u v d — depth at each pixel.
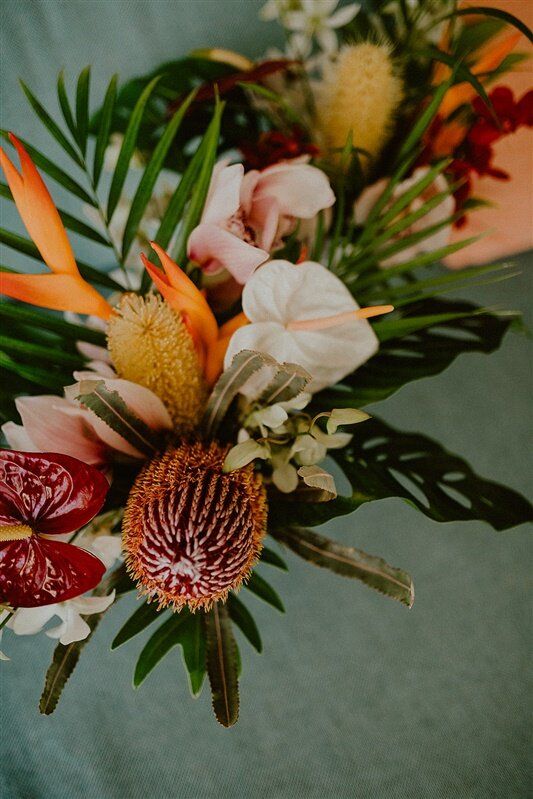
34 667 0.69
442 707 0.68
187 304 0.52
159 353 0.53
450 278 0.57
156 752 0.67
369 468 0.58
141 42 0.69
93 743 0.67
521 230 0.74
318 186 0.55
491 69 0.65
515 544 0.72
